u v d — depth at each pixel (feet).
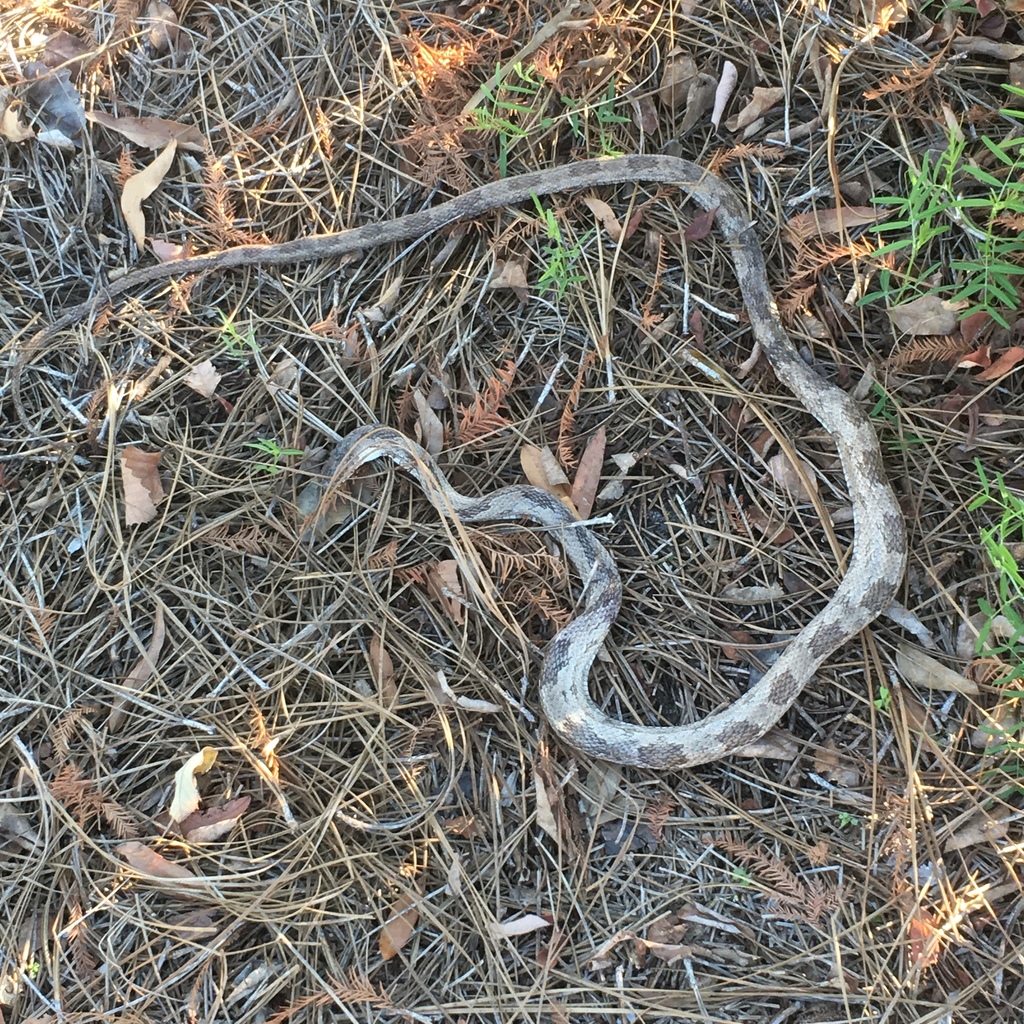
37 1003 1.99
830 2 2.14
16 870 2.03
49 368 2.19
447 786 2.05
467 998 2.00
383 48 2.22
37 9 2.24
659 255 2.17
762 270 2.13
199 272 2.22
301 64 2.25
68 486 2.16
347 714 2.09
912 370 2.12
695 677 2.13
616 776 2.10
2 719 2.08
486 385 2.20
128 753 2.09
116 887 2.01
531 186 2.18
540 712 2.10
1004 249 2.02
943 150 2.11
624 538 2.18
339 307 2.23
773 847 2.06
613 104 2.20
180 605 2.14
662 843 2.07
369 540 2.15
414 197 2.24
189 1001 1.98
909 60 2.12
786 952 2.02
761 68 2.17
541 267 2.21
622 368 2.18
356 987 1.97
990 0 2.07
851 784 2.06
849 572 2.08
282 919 2.00
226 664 2.11
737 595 2.14
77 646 2.12
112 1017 1.98
